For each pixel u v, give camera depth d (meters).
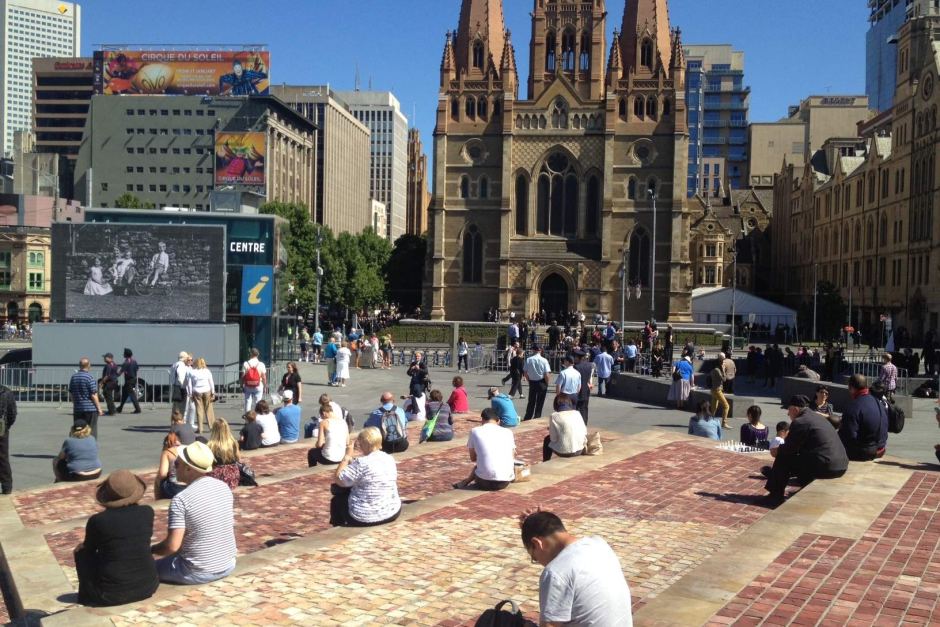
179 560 11.91
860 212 109.56
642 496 17.55
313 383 50.25
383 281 136.75
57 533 15.91
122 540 11.10
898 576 11.33
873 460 19.06
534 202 103.19
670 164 100.56
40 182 143.38
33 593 12.20
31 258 116.44
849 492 15.91
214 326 41.84
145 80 169.62
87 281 41.97
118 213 44.75
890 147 105.38
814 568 11.56
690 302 99.94
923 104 89.06
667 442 23.75
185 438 19.22
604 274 100.31
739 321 105.19
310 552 13.46
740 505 16.97
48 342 41.31
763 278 163.12
